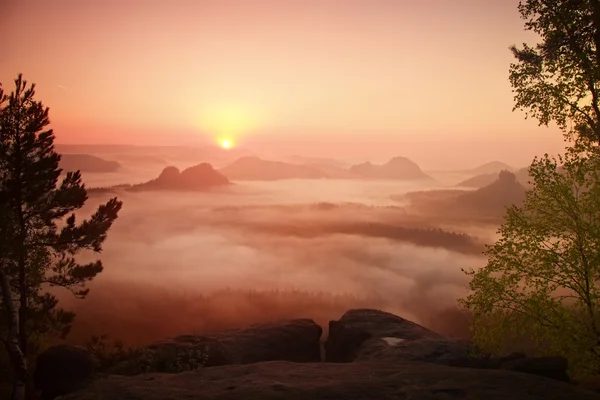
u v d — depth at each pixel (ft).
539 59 54.19
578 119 55.11
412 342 63.72
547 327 51.37
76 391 36.32
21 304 69.31
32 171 67.36
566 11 50.08
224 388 35.42
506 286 53.21
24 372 49.78
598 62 49.65
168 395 33.94
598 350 49.06
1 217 61.46
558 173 53.16
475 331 54.54
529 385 33.94
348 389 33.81
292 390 34.06
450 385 34.27
